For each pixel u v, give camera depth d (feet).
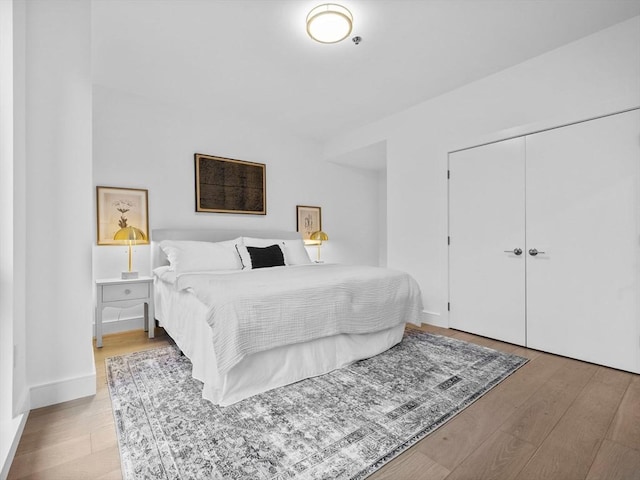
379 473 3.92
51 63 5.57
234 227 12.93
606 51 7.38
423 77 9.62
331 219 16.37
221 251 10.11
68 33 5.73
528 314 8.68
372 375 6.79
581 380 6.66
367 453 4.27
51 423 4.98
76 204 5.81
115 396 5.79
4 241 4.45
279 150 14.34
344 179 16.96
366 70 9.18
